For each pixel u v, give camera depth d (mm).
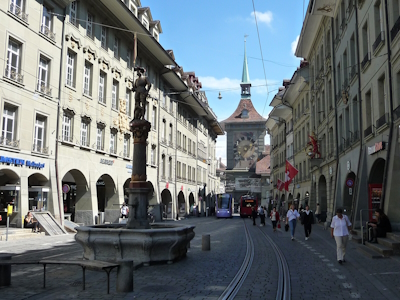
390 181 15656
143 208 11633
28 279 8930
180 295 7434
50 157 24000
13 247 15578
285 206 50031
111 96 31766
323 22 30281
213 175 73750
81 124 27703
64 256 12844
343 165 25125
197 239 19531
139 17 38781
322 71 31109
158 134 41344
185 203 51438
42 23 23891
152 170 39688
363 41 20594
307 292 7871
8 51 21203
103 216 28906
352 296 7539
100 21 30312
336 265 11266
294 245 16703
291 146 48969
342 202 25203
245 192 90062
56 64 24859
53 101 24438
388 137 16438
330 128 28828
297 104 44219
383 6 17500
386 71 16922
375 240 14797
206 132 66625
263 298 7270
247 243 17469
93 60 29141
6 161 20234
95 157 29062
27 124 22141
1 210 21562
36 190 23078
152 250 10570
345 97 23391
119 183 32469
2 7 20375
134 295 7418
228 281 8758
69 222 24609
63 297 7242
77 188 28094
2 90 20344
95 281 8711
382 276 9500
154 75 40781
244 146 96188
